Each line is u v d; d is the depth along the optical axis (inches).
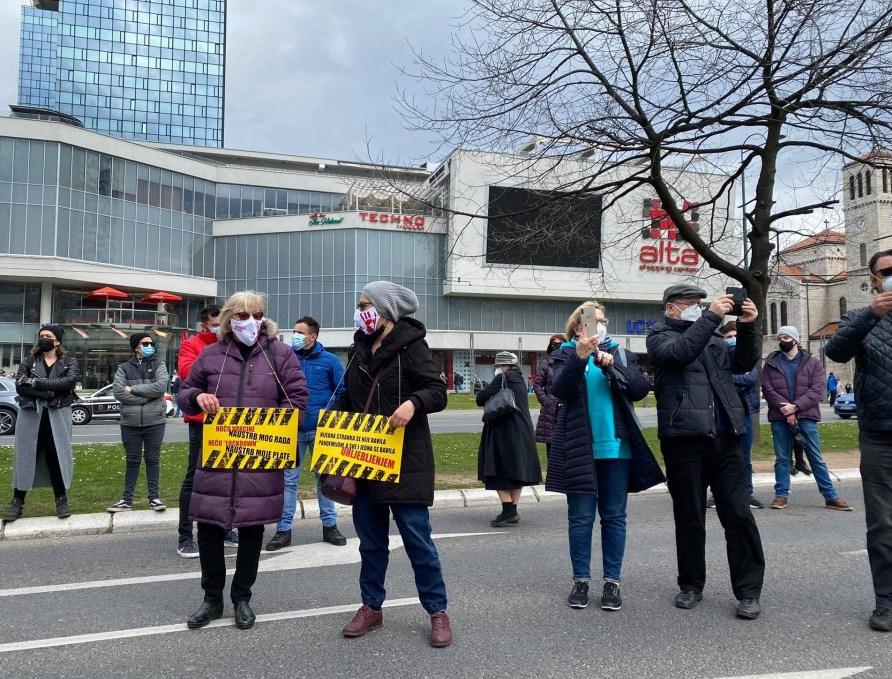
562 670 134.2
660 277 2337.6
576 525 177.6
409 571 212.7
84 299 2039.9
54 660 142.0
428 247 2251.5
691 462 171.9
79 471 403.2
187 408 167.0
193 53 4778.5
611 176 594.2
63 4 4525.1
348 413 155.9
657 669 134.4
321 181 2437.3
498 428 283.3
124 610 175.3
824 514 301.7
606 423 176.9
